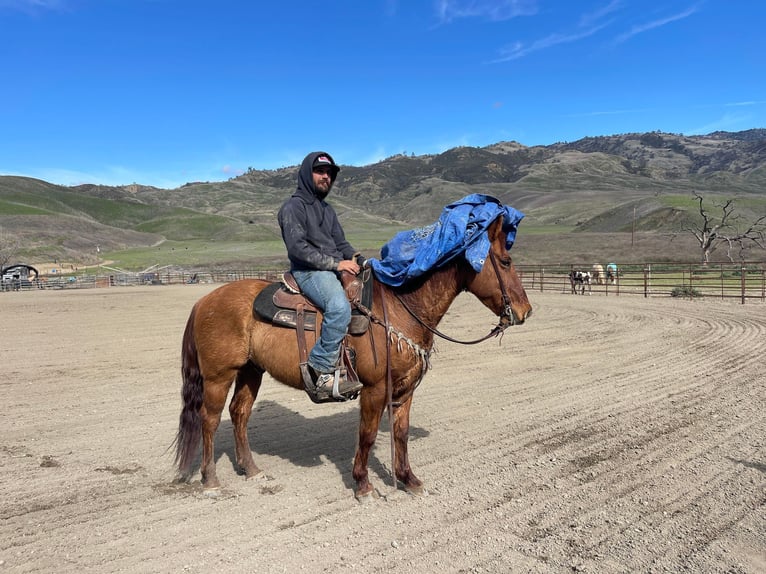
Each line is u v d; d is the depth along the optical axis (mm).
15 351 12203
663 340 12383
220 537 4031
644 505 4445
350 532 4090
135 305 24188
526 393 8148
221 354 4691
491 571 3549
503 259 4488
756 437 5938
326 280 4270
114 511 4473
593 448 5785
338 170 4543
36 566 3650
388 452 5797
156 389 8695
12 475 5227
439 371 9766
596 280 31000
